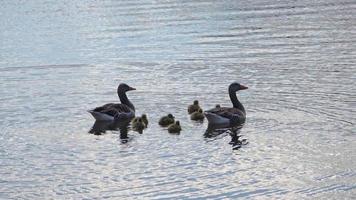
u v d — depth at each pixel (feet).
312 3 186.50
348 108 92.58
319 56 125.08
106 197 66.59
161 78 114.52
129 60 129.49
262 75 113.09
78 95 105.40
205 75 115.03
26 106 99.25
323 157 75.31
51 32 161.79
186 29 156.76
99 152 78.69
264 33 148.66
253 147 79.10
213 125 88.02
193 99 101.04
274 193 67.00
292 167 72.90
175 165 74.18
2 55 139.44
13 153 79.05
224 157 76.23
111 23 168.55
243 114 89.61
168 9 184.34
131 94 104.88
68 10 192.44
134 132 86.17
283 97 99.71
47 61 132.05
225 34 149.28
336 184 68.49
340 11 171.83
